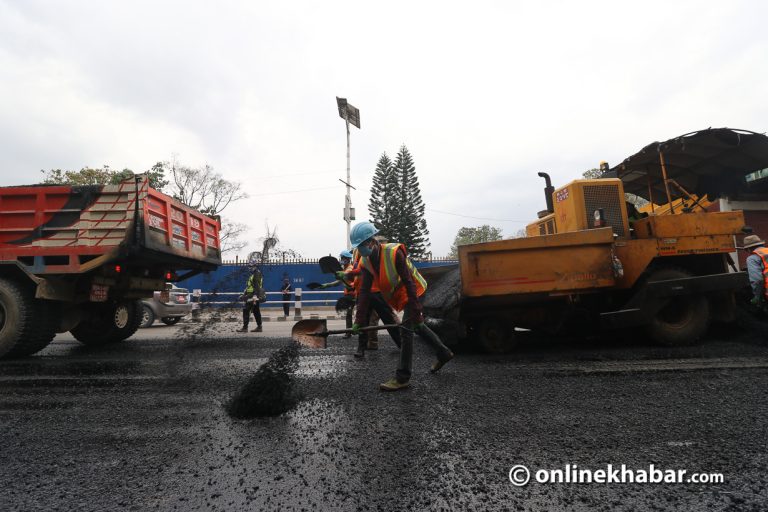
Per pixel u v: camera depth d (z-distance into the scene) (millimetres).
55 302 5934
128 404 3256
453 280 6215
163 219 6293
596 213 5516
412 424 2686
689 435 2459
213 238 8055
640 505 1714
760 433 2479
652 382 3699
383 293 3809
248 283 9164
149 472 2049
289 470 2049
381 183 54375
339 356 5594
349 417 2848
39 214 5816
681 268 5656
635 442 2363
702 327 5551
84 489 1883
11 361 5305
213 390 3701
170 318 11945
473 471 2018
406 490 1836
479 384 3732
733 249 5656
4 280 5637
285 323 13555
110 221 5777
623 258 5574
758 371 4043
